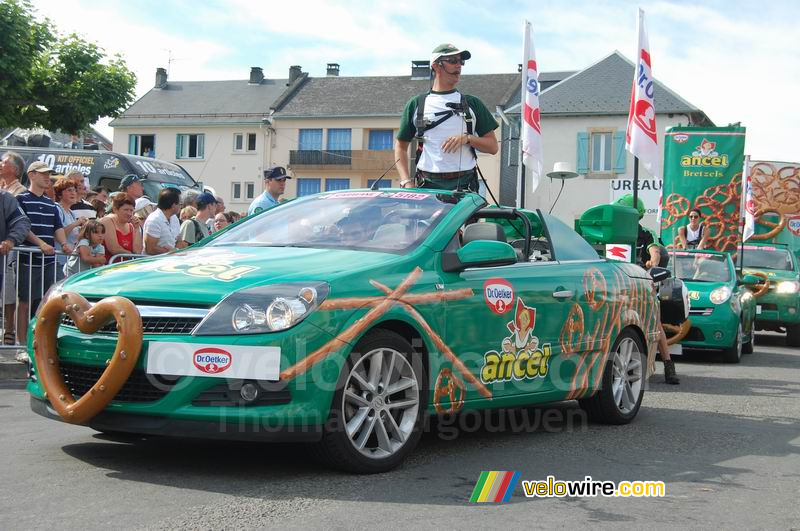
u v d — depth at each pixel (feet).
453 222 19.06
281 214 20.58
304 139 195.72
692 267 46.73
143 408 15.14
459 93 25.44
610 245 29.73
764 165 72.18
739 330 44.11
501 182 156.25
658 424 23.72
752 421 24.71
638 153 42.22
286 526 12.91
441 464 17.53
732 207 54.49
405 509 14.10
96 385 15.15
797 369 41.11
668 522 14.17
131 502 13.92
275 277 15.76
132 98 94.02
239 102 202.18
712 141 54.39
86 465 16.26
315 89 202.18
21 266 29.50
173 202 32.91
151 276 16.22
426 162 25.45
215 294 15.30
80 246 30.50
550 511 14.44
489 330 18.85
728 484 16.93
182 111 200.23
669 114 136.05
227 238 19.93
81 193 36.58
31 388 16.72
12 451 17.31
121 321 15.02
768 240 72.23
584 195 139.23
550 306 20.76
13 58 82.33
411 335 17.15
